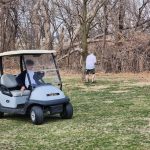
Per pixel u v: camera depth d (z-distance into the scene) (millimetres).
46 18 37938
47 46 37844
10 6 38062
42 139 10172
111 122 11984
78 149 9195
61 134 10625
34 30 39938
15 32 40375
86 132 10766
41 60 12523
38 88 11992
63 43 36688
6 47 39750
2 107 12781
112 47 32875
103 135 10406
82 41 24609
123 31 34688
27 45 40344
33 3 39062
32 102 11859
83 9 24812
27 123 12188
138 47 32312
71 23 35844
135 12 35656
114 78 26891
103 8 34562
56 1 36312
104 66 32656
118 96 17578
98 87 21344
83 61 24406
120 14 34875
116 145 9445
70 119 12555
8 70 23641
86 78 24312
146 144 9484
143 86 21312
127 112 13602
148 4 35812
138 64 31969
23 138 10344
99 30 35188
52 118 12758
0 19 39031
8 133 10969
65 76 29312
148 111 13695
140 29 35125
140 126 11359
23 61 12406
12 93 12500
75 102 16125
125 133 10578
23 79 12602
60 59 34594
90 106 15031
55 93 12117
